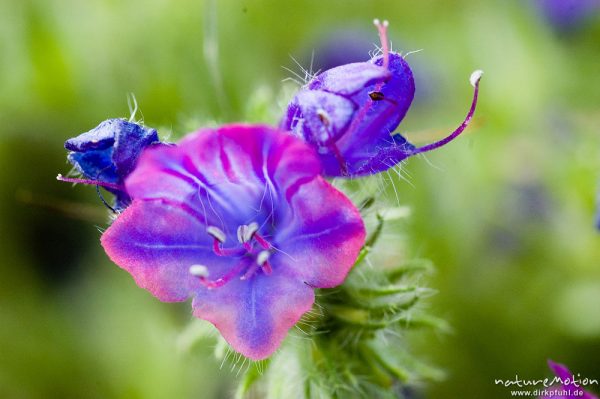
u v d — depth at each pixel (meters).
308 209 0.17
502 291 0.24
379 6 0.29
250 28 0.27
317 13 0.28
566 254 0.24
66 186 0.24
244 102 0.25
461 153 0.25
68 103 0.25
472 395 0.23
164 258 0.18
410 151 0.18
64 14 0.25
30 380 0.24
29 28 0.24
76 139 0.18
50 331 0.24
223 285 0.18
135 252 0.18
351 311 0.19
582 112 0.26
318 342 0.19
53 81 0.24
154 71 0.25
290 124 0.18
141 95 0.25
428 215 0.24
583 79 0.28
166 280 0.18
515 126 0.27
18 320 0.24
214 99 0.25
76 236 0.24
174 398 0.23
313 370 0.19
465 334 0.24
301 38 0.27
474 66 0.28
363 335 0.19
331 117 0.17
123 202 0.18
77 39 0.25
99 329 0.24
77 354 0.24
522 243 0.24
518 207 0.24
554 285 0.24
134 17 0.25
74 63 0.25
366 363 0.19
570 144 0.24
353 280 0.19
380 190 0.19
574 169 0.24
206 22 0.24
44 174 0.24
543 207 0.24
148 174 0.17
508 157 0.25
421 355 0.23
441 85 0.28
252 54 0.26
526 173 0.25
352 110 0.17
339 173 0.18
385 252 0.20
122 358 0.24
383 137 0.18
